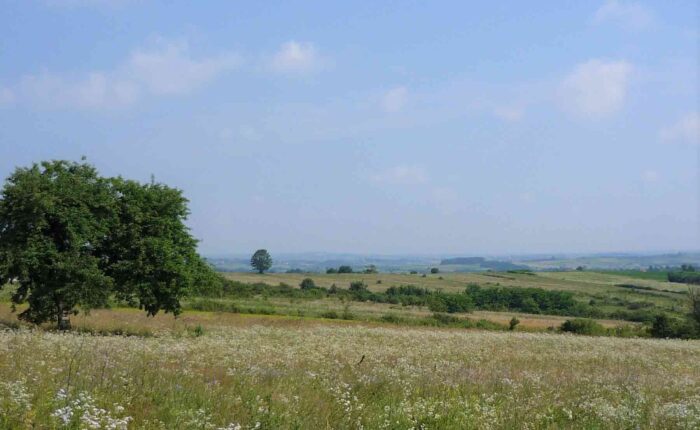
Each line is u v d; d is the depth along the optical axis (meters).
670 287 129.75
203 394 11.52
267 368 16.62
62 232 33.59
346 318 62.81
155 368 14.24
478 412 12.62
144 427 8.97
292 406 11.30
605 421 12.46
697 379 21.34
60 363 13.94
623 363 26.95
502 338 40.16
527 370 21.30
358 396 13.62
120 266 34.72
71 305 32.78
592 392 16.41
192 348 22.44
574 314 93.69
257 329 38.25
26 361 13.87
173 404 10.49
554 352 31.27
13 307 34.00
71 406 9.33
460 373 18.41
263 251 162.88
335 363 19.70
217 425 9.74
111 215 34.81
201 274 38.12
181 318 47.03
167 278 36.19
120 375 12.41
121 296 35.50
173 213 37.53
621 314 90.69
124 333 30.92
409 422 11.21
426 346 30.86
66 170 34.97
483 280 133.00
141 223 36.06
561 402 14.40
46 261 32.75
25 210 31.89
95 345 19.17
